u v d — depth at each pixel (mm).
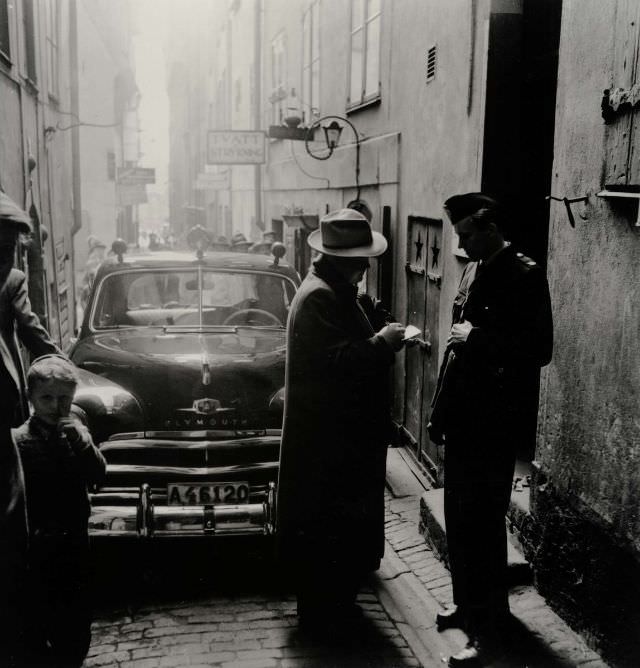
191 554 4934
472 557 3637
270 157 15992
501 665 3480
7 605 3010
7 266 3047
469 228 3396
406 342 3896
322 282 3775
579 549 3697
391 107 7582
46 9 11125
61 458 3137
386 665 3602
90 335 5539
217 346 5195
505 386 3451
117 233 33750
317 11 11438
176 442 4543
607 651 3447
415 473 6391
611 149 3389
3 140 7113
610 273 3414
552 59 4836
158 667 3557
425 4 6395
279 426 4730
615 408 3361
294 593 4383
